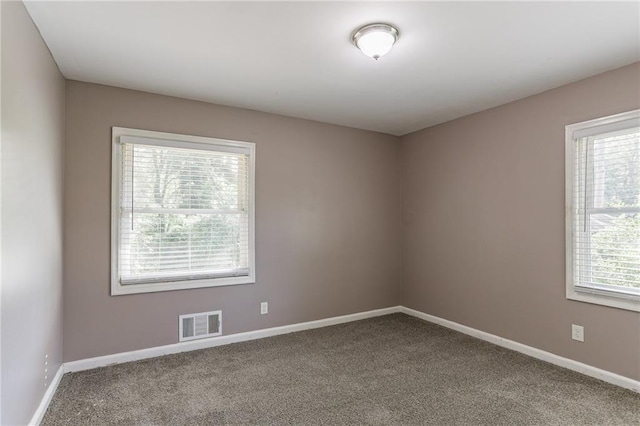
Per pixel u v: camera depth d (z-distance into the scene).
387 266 4.59
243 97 3.30
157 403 2.38
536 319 3.14
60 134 2.70
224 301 3.50
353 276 4.32
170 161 3.28
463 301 3.84
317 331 3.89
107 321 2.99
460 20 2.04
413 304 4.50
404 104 3.49
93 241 2.94
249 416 2.23
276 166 3.81
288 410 2.30
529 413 2.26
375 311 4.48
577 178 2.87
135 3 1.88
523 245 3.26
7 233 1.65
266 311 3.73
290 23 2.08
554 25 2.09
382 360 3.10
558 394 2.49
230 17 2.01
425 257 4.32
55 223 2.54
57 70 2.62
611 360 2.64
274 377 2.77
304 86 3.05
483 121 3.65
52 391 2.45
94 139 2.95
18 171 1.80
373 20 2.05
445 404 2.37
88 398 2.43
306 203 4.00
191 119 3.35
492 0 1.85
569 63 2.58
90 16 2.00
